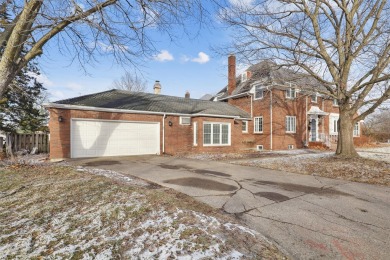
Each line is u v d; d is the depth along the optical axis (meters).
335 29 11.03
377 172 8.12
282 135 19.14
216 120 16.97
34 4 6.10
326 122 22.44
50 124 11.80
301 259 2.81
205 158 13.12
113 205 4.43
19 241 3.10
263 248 2.98
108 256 2.71
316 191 5.96
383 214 4.33
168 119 15.87
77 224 3.64
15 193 5.39
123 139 14.12
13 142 14.09
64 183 6.20
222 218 4.03
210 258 2.67
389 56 9.63
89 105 13.50
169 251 2.80
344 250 3.03
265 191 5.94
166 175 7.95
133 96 18.20
